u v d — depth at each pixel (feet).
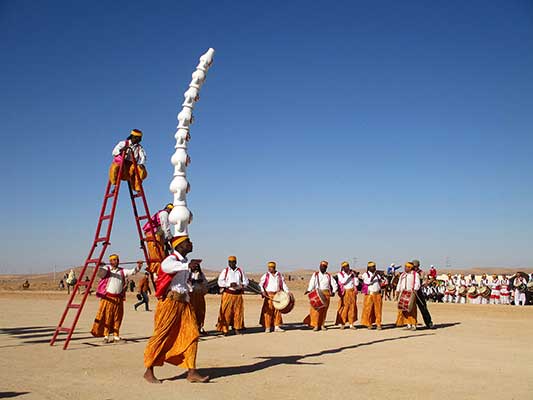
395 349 46.01
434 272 124.67
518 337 55.77
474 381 31.81
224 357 41.16
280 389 29.09
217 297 138.72
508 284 109.09
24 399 26.71
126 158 44.11
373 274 64.85
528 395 28.17
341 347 47.32
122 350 44.45
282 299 57.36
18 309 96.99
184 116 36.86
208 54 38.14
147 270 46.88
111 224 44.57
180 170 36.04
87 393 28.02
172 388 29.27
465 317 80.84
